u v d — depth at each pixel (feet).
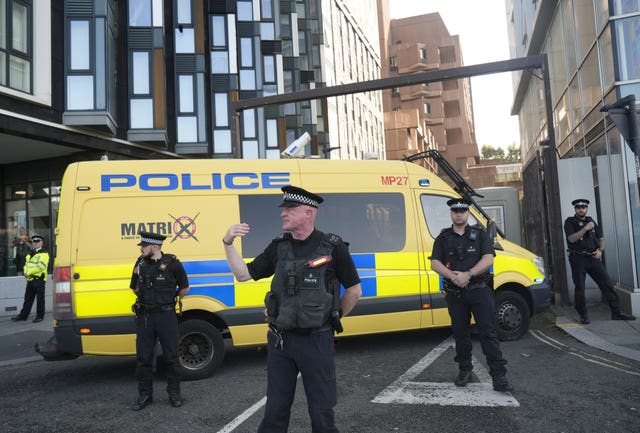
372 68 166.40
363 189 21.85
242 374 19.35
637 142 19.01
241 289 19.51
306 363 9.44
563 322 25.57
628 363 18.25
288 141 95.40
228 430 13.53
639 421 12.85
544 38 52.80
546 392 15.29
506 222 44.39
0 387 19.36
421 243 22.21
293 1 98.07
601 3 31.91
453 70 33.37
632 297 26.50
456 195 23.66
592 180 32.32
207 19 64.54
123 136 52.60
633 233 27.30
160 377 19.60
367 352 21.65
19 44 42.68
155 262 15.88
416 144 177.37
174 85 59.16
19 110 42.22
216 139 62.90
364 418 13.88
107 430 13.96
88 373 21.21
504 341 22.50
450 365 18.94
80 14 47.52
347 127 125.59
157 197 19.35
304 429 13.41
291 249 9.81
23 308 36.86
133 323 18.25
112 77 50.19
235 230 9.89
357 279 9.99
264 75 81.71
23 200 55.67
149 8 54.49
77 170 19.02
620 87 29.48
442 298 22.02
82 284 18.08
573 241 25.30
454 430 12.76
